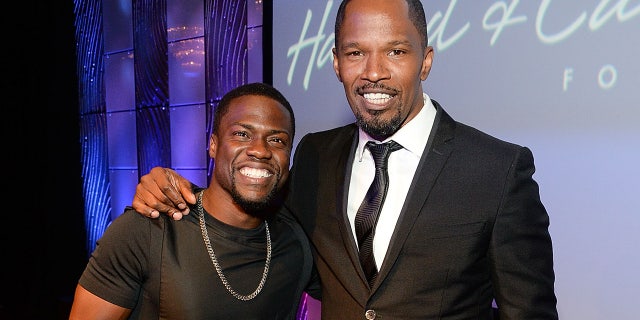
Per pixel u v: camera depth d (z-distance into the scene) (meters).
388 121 1.29
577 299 2.19
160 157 4.39
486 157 1.31
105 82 4.83
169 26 4.25
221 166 1.36
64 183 5.09
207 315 1.33
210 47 3.93
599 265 2.14
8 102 4.91
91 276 1.34
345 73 1.30
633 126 2.04
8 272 5.04
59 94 5.03
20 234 5.04
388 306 1.29
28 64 4.91
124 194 4.76
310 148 1.60
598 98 2.12
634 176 2.05
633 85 2.04
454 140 1.35
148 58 4.43
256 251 1.39
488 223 1.26
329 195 1.44
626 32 2.05
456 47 2.45
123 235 1.34
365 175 1.42
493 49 2.35
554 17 2.21
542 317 1.25
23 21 4.86
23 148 4.98
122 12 4.64
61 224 5.09
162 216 1.38
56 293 5.07
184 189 1.36
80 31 5.01
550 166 2.23
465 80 2.43
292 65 3.08
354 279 1.34
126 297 1.34
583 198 2.16
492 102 2.36
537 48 2.25
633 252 2.06
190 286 1.33
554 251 2.24
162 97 4.34
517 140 2.30
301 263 1.47
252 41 3.66
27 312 4.91
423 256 1.28
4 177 4.99
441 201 1.29
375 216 1.34
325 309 1.43
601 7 2.10
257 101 1.36
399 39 1.24
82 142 5.11
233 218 1.38
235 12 3.76
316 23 2.96
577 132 2.17
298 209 1.50
